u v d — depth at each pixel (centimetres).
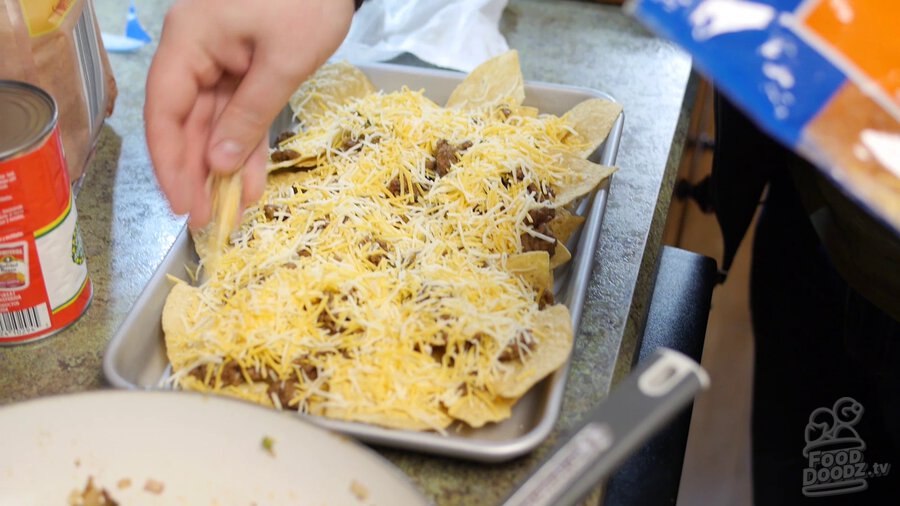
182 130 73
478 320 71
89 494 56
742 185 111
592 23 128
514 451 61
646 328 97
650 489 79
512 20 128
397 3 118
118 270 83
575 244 87
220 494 56
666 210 97
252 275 76
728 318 164
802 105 37
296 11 71
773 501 114
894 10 37
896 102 36
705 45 38
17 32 76
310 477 56
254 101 72
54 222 68
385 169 88
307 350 69
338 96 100
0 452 56
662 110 110
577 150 94
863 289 93
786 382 114
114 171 95
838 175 36
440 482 64
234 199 75
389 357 69
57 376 72
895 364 96
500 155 89
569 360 69
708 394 154
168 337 71
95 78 92
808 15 38
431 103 99
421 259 78
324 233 81
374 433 62
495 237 82
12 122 65
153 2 127
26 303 71
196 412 58
